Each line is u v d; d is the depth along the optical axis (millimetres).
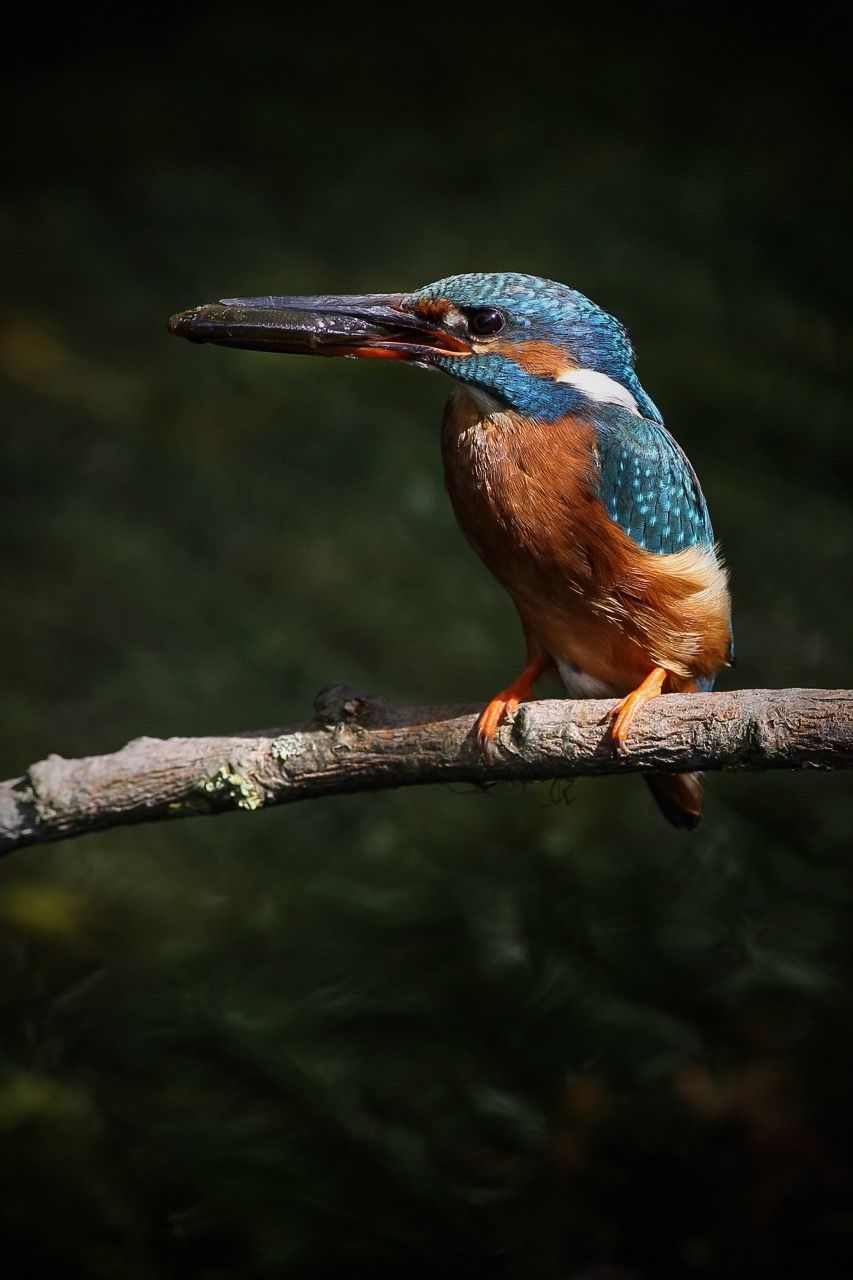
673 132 22156
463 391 7539
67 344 17406
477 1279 8117
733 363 17156
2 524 14680
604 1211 8547
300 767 6629
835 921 10586
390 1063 9367
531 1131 8938
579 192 20516
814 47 24359
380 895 10992
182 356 17562
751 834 11570
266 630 13734
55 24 24594
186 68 23734
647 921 10578
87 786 6723
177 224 19812
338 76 23438
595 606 7359
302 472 15867
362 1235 8266
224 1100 9086
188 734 12570
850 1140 8828
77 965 10219
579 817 11891
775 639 13680
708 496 15211
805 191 20672
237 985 10039
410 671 13508
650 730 6156
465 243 19312
